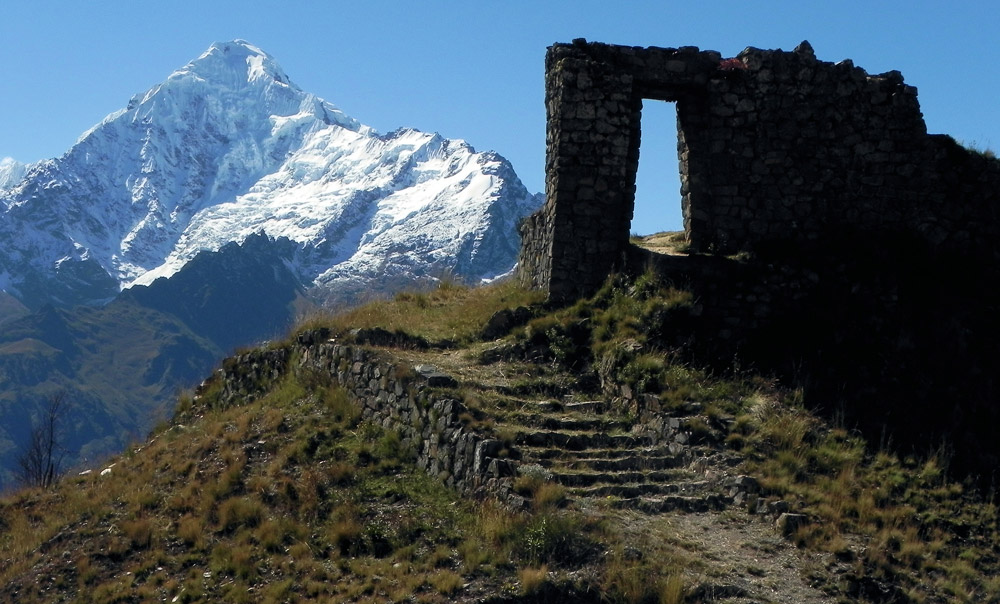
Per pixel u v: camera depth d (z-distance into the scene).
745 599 14.56
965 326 21.67
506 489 16.73
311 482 18.47
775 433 18.98
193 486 19.48
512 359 22.09
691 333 21.89
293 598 15.45
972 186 23.77
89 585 17.03
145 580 16.89
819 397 20.69
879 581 15.48
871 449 19.38
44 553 18.45
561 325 22.50
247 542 17.27
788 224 23.72
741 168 23.75
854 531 16.81
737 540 16.22
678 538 15.98
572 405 20.22
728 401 20.00
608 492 17.23
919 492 18.22
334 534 16.81
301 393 22.78
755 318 22.36
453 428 18.39
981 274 23.03
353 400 21.38
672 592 14.38
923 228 23.62
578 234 23.75
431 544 16.31
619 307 22.53
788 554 15.92
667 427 19.02
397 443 19.42
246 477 19.41
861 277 22.72
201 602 15.84
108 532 18.61
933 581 15.88
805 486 17.78
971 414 20.27
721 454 18.38
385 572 15.67
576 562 15.22
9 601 16.98
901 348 21.55
